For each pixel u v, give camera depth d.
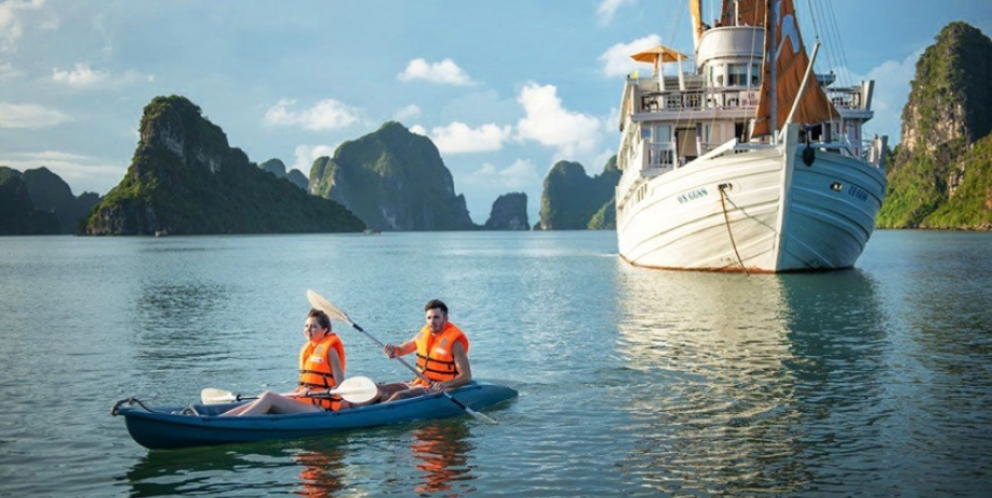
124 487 8.30
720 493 7.85
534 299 27.55
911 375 13.34
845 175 29.45
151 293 32.00
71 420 11.12
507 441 9.70
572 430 10.16
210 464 8.93
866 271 36.88
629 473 8.47
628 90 39.91
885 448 9.25
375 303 27.38
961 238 98.88
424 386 11.12
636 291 28.31
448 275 42.56
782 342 16.89
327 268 50.88
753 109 34.59
